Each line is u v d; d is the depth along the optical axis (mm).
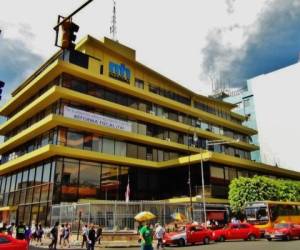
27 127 40750
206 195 38375
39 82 37375
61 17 9984
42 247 23906
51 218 30422
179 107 47688
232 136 58844
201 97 53656
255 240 29234
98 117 36781
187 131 48656
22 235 22562
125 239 26969
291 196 39625
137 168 41000
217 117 54438
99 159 36062
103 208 27781
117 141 39188
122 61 42000
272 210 32250
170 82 47812
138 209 28969
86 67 37125
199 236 25922
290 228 28172
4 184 43656
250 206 33375
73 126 34438
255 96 72562
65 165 33625
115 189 37625
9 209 39156
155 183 42812
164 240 24609
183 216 31516
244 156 59000
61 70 34500
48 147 31547
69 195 32969
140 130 42125
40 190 34188
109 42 42156
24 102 42781
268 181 39094
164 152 44906
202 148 50531
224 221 37094
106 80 37688
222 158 39750
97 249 22391
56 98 34656
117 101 40062
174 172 42625
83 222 27141
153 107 44938
